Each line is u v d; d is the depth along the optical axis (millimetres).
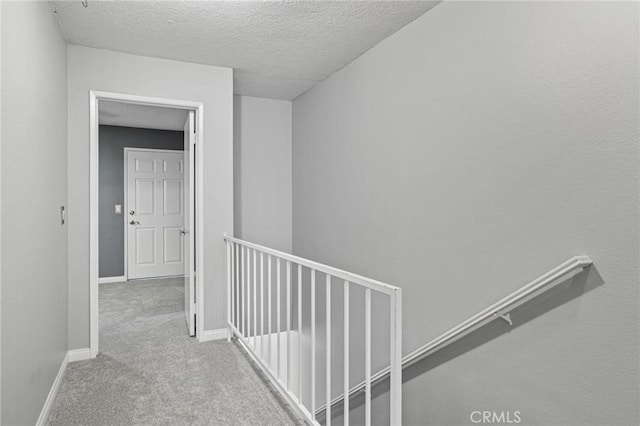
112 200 5691
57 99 2418
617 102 1418
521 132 1786
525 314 1761
